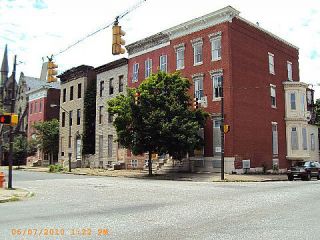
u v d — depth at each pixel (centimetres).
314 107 4556
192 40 3625
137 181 2606
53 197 1628
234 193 1700
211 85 3416
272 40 3909
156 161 3809
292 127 3956
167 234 827
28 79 7125
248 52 3522
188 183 2386
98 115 4788
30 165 6253
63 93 5562
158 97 3112
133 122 3133
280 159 3819
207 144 3350
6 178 3042
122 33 1416
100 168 4544
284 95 4009
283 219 1002
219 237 791
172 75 3228
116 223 966
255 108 3525
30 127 6600
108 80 4666
